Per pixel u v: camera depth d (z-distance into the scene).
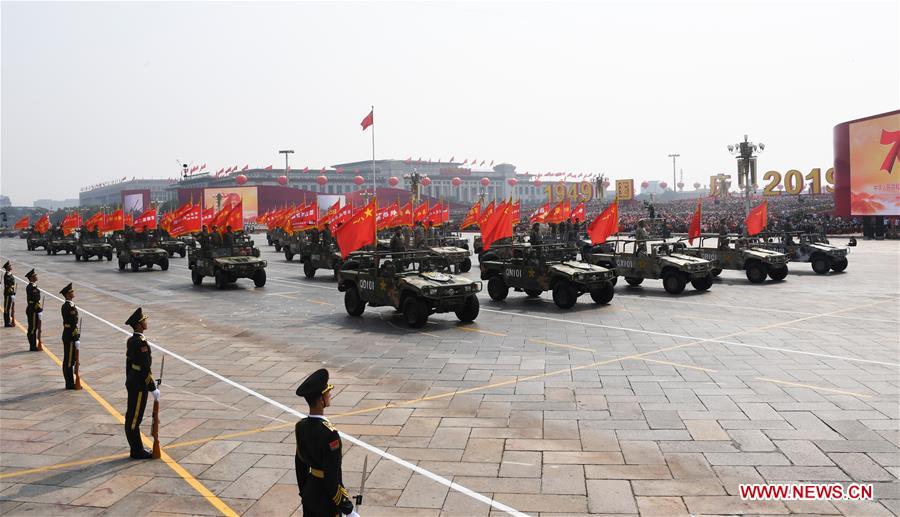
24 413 9.45
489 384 10.63
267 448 7.92
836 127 53.75
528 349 13.29
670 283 21.70
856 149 50.66
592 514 6.00
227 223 26.80
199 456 7.68
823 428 8.18
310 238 30.73
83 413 9.44
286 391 10.46
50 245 53.12
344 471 7.10
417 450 7.71
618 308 18.62
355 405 9.57
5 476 7.13
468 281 16.44
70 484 6.89
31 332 14.11
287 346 14.10
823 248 27.34
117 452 7.85
